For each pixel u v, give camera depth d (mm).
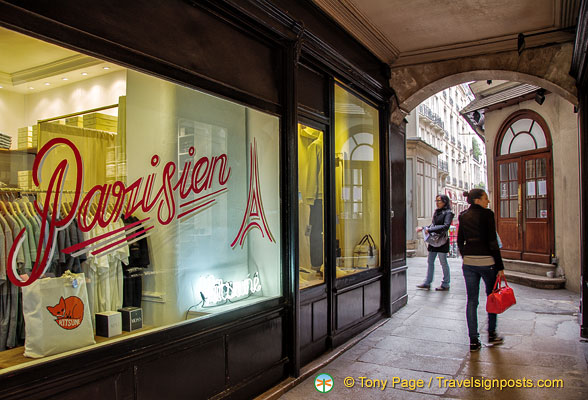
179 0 2875
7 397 1905
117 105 2754
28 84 2354
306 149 4398
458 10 5066
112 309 2660
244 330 3332
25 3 2000
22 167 2314
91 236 2588
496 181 10180
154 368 2598
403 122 6988
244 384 3277
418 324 5680
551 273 8391
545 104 8711
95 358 2281
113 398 2357
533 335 5129
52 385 2078
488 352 4527
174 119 3152
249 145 3791
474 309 4613
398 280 6582
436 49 6168
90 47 2287
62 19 2156
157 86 2930
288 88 3883
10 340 2168
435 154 18766
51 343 2271
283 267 3850
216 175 3521
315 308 4324
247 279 3783
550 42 5770
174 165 3180
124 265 2771
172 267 3111
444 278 8094
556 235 8492
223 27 3268
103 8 2363
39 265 2307
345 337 4859
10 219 2227
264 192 3889
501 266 4516
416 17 5211
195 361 2879
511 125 9812
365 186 5848
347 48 5145
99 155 2686
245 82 3482
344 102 5273
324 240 4648
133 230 2855
